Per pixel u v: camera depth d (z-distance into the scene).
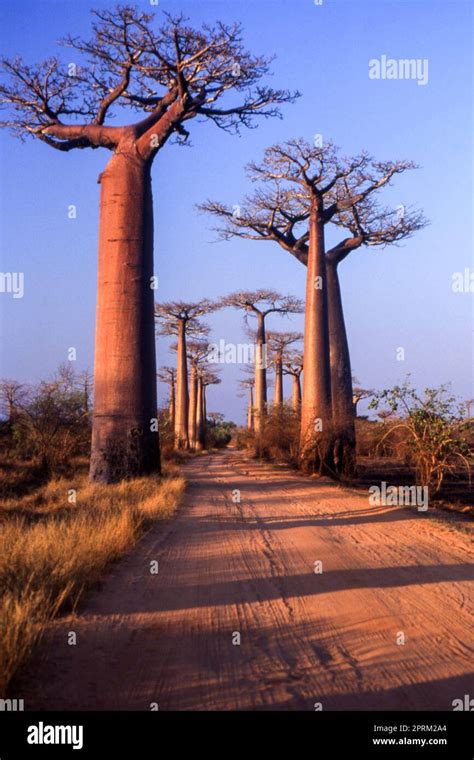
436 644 5.24
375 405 15.72
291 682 4.52
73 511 12.05
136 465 17.41
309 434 24.23
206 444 71.31
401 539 10.09
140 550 9.16
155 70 17.66
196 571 7.88
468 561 8.42
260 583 7.28
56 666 4.77
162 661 4.89
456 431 15.77
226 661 4.91
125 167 17.48
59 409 24.44
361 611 6.14
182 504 14.92
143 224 17.56
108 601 6.48
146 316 17.61
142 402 17.53
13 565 6.56
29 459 24.23
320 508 14.19
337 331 26.66
